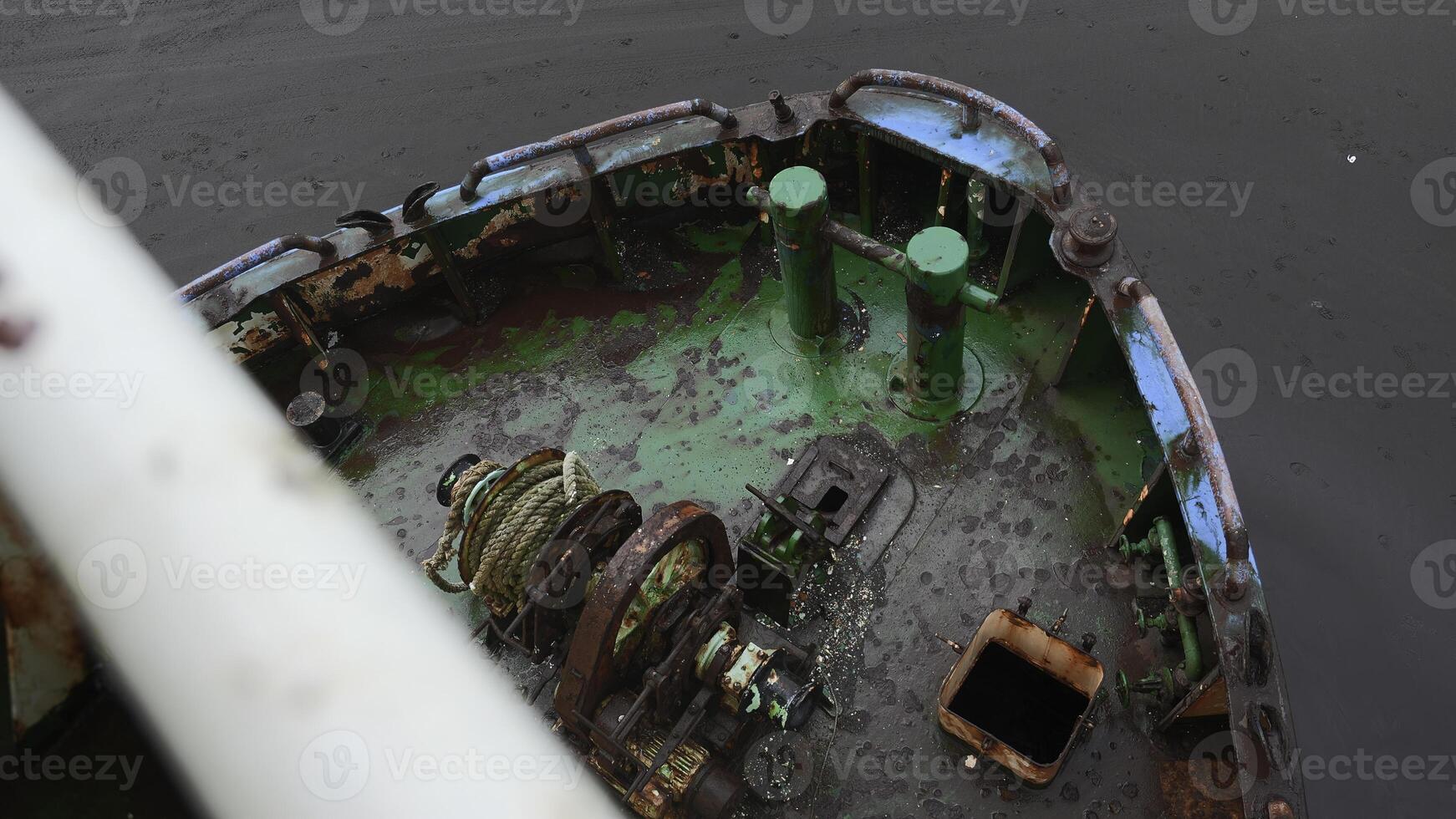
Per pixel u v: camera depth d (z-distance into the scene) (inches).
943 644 159.8
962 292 156.6
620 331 198.1
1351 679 201.3
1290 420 224.4
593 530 140.6
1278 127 261.1
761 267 202.4
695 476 180.5
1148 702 150.7
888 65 281.0
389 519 180.5
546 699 156.3
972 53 281.0
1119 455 173.9
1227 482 135.4
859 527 171.5
